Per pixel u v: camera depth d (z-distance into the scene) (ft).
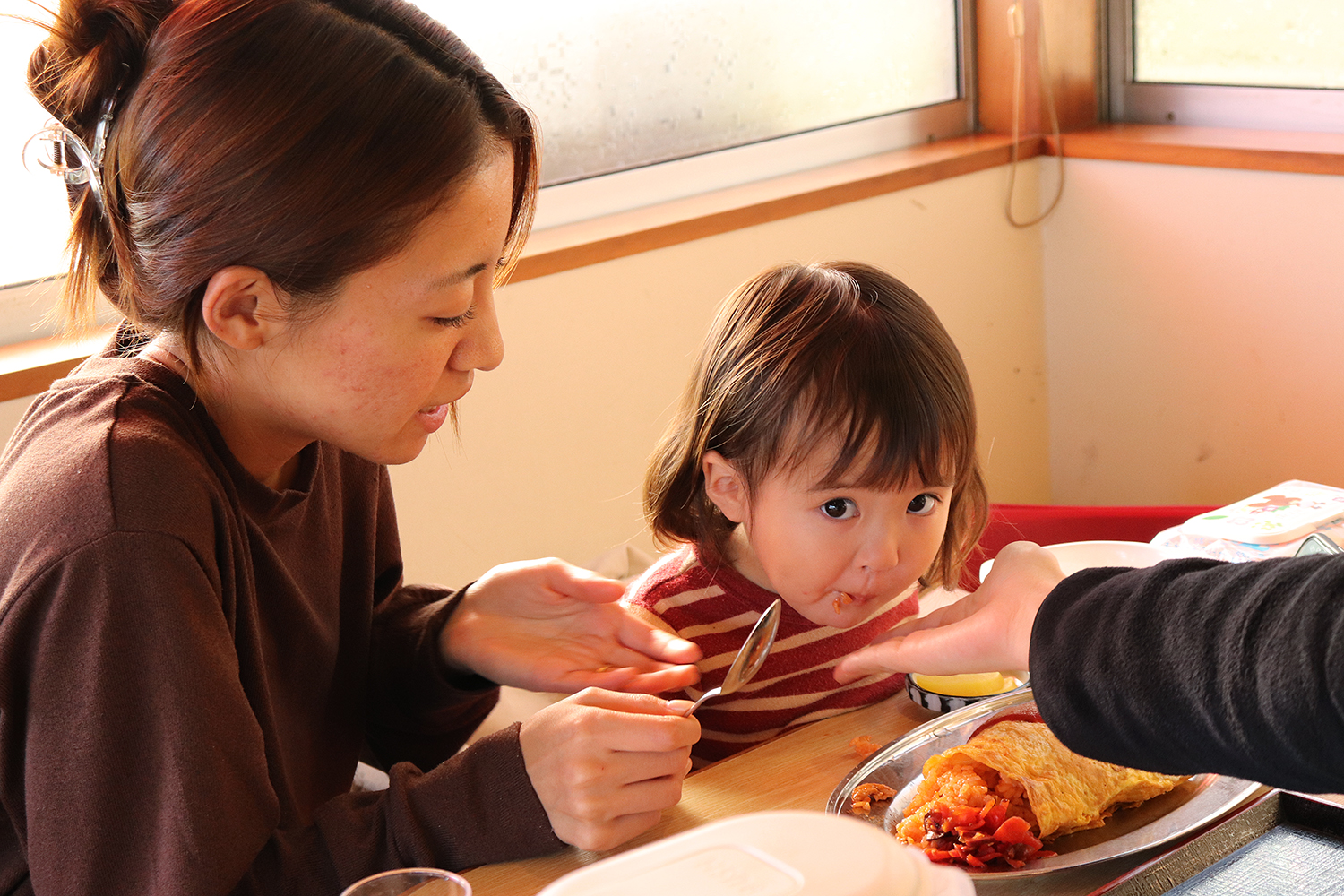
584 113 6.53
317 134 2.37
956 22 8.15
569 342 6.13
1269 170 6.97
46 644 2.38
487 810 2.58
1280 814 2.27
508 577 3.43
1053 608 2.18
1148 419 8.09
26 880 2.68
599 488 6.42
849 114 7.76
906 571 3.31
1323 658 1.74
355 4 2.52
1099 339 8.20
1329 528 3.80
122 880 2.40
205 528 2.55
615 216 6.64
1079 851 2.40
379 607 3.64
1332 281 6.88
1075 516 5.07
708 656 3.82
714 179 7.09
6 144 5.01
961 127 8.30
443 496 5.84
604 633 3.34
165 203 2.45
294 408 2.66
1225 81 7.73
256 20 2.41
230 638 2.53
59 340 4.99
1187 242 7.52
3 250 5.10
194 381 2.72
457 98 2.50
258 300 2.49
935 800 2.48
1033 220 8.18
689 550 3.98
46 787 2.39
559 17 6.31
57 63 2.62
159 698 2.37
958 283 7.86
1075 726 2.08
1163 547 3.88
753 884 1.23
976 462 3.68
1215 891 2.08
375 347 2.54
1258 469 7.57
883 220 7.34
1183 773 2.03
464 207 2.49
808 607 3.43
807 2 7.37
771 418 3.26
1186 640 1.94
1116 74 8.27
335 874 2.56
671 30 6.79
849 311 3.34
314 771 3.17
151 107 2.43
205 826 2.36
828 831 1.32
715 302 6.65
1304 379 7.18
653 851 1.33
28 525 2.45
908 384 3.18
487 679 3.35
